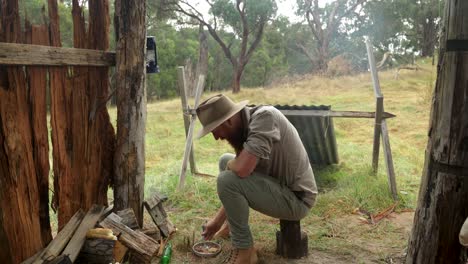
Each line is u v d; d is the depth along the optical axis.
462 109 2.27
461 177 2.34
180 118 11.49
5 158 2.38
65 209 2.89
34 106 2.56
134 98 3.17
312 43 34.81
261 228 3.75
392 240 3.55
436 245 2.50
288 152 2.85
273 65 40.91
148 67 3.43
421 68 20.19
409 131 9.00
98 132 3.13
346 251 3.30
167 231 3.51
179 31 37.22
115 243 2.86
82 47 2.90
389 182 4.64
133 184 3.30
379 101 4.89
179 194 4.68
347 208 4.27
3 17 2.28
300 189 2.95
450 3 2.27
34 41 2.47
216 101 2.74
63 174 2.85
